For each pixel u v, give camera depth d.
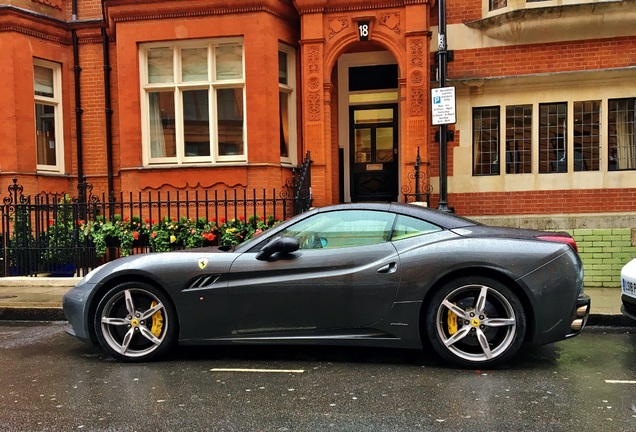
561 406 3.60
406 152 9.07
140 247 8.69
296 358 4.88
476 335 4.37
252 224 8.38
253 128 9.34
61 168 11.08
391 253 4.54
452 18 9.55
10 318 6.95
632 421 3.35
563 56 9.16
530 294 4.29
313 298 4.54
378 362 4.72
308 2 9.13
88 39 10.95
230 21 9.36
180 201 8.81
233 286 4.64
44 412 3.61
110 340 4.83
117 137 10.95
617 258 8.32
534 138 9.26
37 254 8.96
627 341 5.45
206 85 9.71
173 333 4.75
